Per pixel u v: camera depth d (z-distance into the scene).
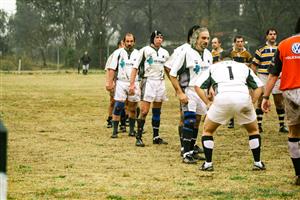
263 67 17.78
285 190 9.49
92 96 33.53
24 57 89.25
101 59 93.25
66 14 101.06
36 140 15.80
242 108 10.74
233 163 12.28
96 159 12.74
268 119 22.00
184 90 12.52
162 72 15.05
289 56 9.42
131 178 10.53
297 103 9.38
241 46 18.11
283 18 89.88
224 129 18.61
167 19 113.44
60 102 29.23
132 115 17.00
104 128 18.97
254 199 8.79
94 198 8.88
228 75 10.86
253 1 93.44
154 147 14.77
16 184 9.91
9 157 12.89
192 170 11.42
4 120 20.86
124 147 14.69
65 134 17.23
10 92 36.03
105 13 100.50
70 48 92.62
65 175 10.80
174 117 22.67
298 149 9.89
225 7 105.94
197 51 12.52
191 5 109.12
